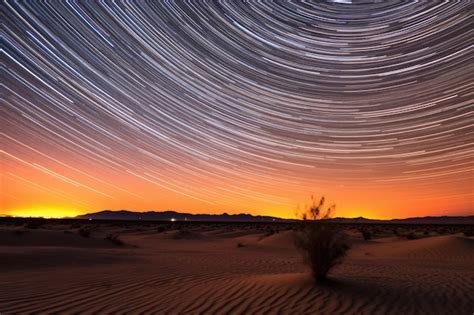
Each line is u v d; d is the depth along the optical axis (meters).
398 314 7.14
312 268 9.68
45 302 7.56
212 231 51.44
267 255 20.47
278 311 7.19
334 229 9.88
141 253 19.22
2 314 6.68
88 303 7.60
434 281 10.42
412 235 34.91
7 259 12.84
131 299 8.03
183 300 8.00
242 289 8.98
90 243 22.83
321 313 7.08
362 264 15.40
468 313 7.32
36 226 35.06
